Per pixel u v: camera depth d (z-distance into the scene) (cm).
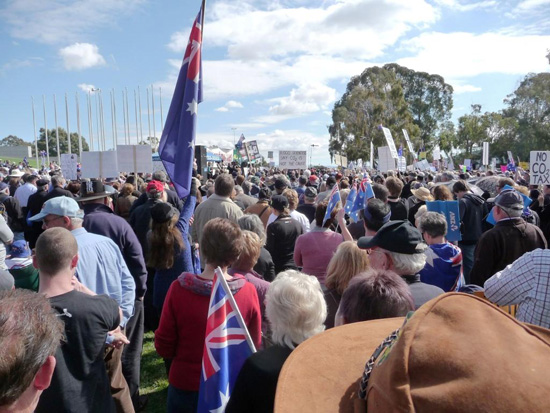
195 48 446
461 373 78
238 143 2977
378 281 190
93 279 301
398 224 259
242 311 247
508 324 89
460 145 6675
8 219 821
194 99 443
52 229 228
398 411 78
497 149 5791
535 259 231
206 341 201
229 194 513
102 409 223
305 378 116
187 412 244
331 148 6094
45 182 739
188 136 441
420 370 81
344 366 120
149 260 384
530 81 5528
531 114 5459
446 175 1045
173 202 723
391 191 608
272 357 177
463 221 620
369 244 266
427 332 87
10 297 122
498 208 382
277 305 188
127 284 327
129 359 367
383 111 5381
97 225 373
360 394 102
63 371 206
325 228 411
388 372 85
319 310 189
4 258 450
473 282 388
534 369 78
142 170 887
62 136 9138
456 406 74
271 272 417
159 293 394
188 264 400
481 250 382
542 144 5316
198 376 242
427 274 310
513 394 74
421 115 6950
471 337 84
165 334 248
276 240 494
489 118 6116
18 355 107
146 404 379
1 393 106
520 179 1377
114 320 229
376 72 5978
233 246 245
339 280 293
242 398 172
